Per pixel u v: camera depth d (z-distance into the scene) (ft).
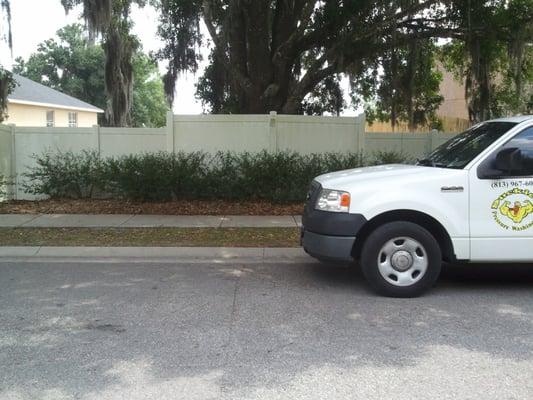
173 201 43.98
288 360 15.21
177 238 32.50
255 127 46.09
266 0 47.03
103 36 53.88
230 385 13.64
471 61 52.06
